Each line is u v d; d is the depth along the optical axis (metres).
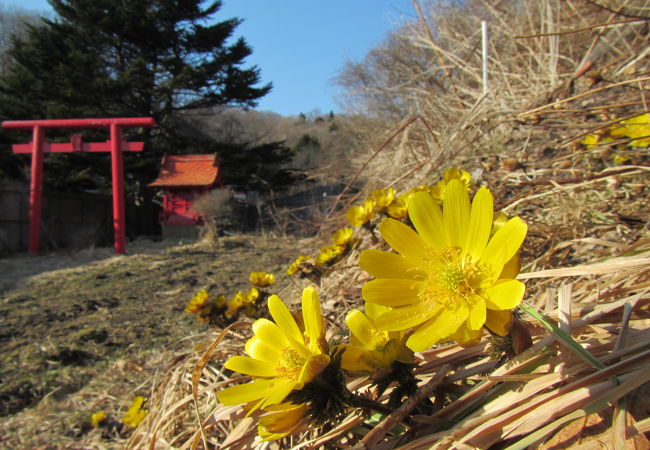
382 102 8.73
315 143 25.53
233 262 8.72
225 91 19.09
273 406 0.68
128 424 2.58
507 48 4.53
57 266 8.68
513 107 3.33
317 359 0.65
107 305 5.72
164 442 1.41
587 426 0.65
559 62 3.81
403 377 0.75
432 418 0.75
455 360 0.96
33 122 10.36
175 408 1.31
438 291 0.66
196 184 13.44
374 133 7.09
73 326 4.86
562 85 2.86
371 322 0.79
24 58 17.52
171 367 1.89
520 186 2.33
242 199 17.30
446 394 0.89
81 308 5.56
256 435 1.04
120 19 17.67
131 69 16.86
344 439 0.91
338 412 0.67
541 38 3.73
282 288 3.57
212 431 1.33
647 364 0.66
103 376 3.57
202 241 12.15
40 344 4.30
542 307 1.14
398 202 1.83
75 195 12.44
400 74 7.24
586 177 1.91
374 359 0.74
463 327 0.62
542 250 1.74
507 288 0.59
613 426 0.60
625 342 0.79
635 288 1.03
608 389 0.64
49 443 2.63
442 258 0.70
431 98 4.70
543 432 0.64
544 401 0.67
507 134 3.04
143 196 16.83
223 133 25.36
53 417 2.95
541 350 0.76
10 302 5.98
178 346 4.07
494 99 3.44
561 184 2.07
